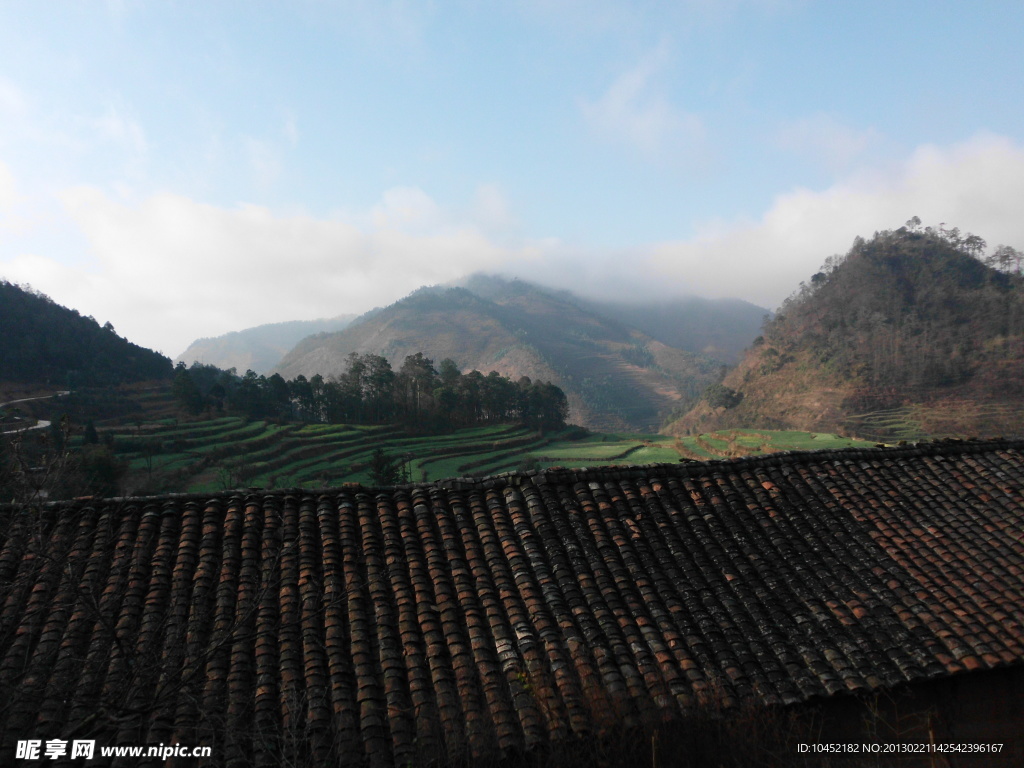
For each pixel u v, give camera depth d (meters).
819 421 104.25
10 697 5.67
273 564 7.01
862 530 8.52
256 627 6.52
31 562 6.93
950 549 8.28
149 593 6.77
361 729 5.74
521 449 81.94
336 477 52.50
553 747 5.76
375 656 6.40
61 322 93.62
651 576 7.59
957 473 9.80
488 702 6.06
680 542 8.11
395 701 5.96
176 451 52.72
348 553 7.41
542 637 6.71
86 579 6.80
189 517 7.67
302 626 6.57
